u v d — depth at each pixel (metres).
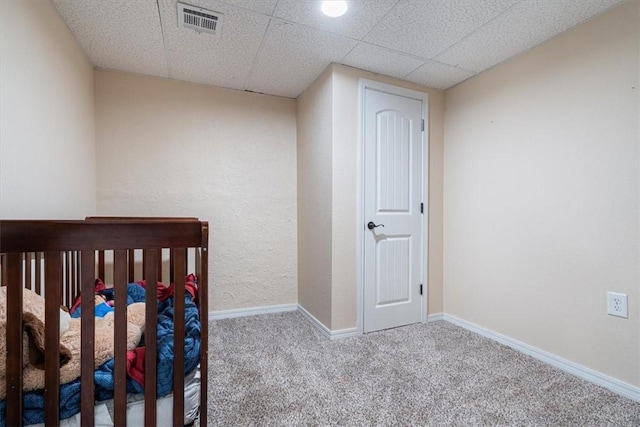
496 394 1.59
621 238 1.62
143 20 1.77
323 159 2.43
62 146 1.74
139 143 2.47
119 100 2.41
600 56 1.69
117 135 2.41
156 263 1.01
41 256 1.50
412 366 1.88
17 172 1.29
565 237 1.85
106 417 1.01
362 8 1.67
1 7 1.18
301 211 2.88
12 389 0.88
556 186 1.90
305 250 2.79
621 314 1.61
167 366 1.07
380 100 2.46
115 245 0.97
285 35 1.93
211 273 2.70
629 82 1.58
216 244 2.72
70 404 0.96
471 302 2.47
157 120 2.52
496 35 1.91
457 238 2.60
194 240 1.06
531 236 2.03
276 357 1.99
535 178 2.01
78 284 1.83
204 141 2.67
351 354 2.04
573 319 1.81
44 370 0.93
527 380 1.73
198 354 1.14
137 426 1.04
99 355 1.03
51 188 1.60
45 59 1.53
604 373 1.67
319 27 1.85
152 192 2.51
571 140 1.82
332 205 2.30
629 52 1.58
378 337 2.33
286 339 2.28
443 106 2.75
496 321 2.26
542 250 1.97
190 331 1.20
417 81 2.57
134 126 2.46
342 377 1.75
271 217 2.90
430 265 2.68
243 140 2.80
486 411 1.46
